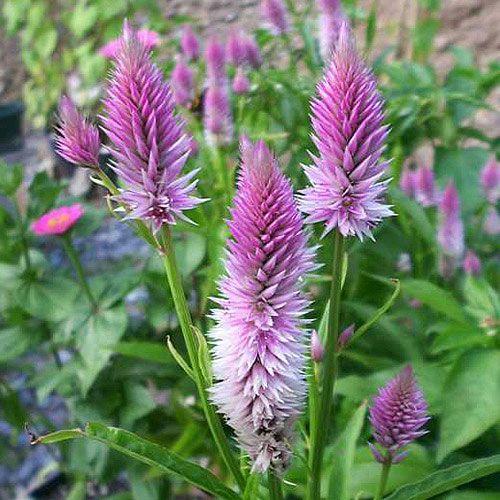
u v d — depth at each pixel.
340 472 0.22
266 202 0.16
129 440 0.18
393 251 0.38
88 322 0.34
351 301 0.35
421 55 0.56
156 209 0.17
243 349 0.17
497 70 0.45
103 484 0.38
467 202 0.41
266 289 0.16
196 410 0.36
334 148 0.16
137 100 0.16
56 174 0.77
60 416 0.47
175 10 0.84
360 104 0.16
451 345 0.29
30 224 0.37
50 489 0.44
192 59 0.41
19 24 0.86
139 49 0.16
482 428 0.26
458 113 0.43
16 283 0.36
